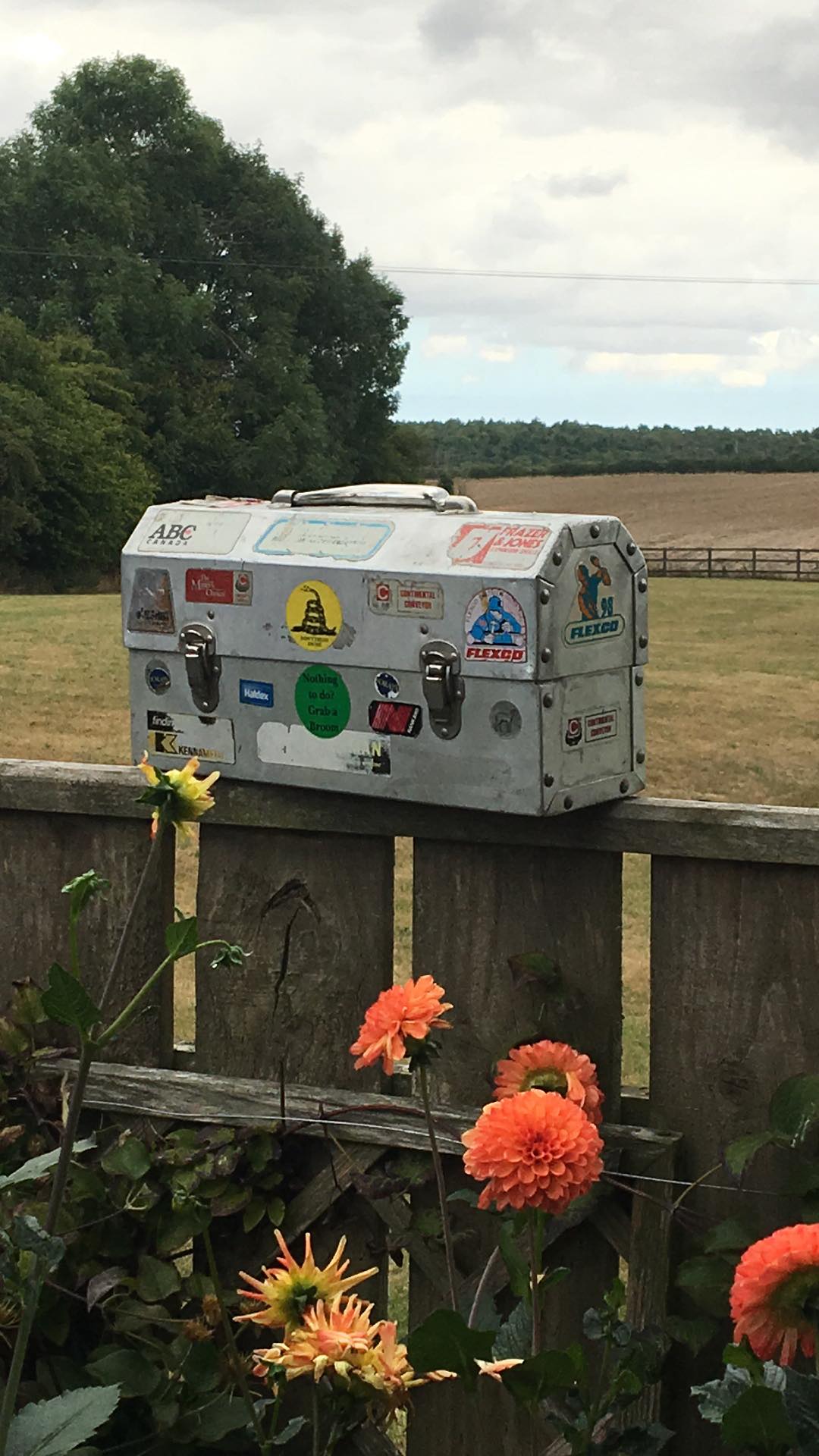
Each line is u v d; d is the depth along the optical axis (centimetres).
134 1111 225
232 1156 214
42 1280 145
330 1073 224
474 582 192
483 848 214
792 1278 139
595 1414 170
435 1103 217
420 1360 150
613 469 10875
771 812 200
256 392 5556
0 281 5475
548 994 211
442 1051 218
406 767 203
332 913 222
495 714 194
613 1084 211
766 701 1641
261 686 214
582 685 196
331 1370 141
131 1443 198
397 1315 301
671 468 10762
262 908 226
